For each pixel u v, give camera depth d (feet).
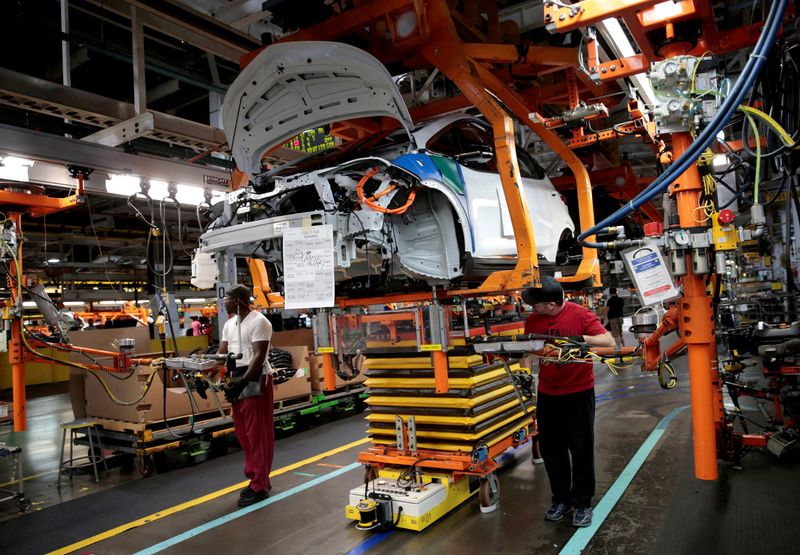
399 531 12.49
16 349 18.29
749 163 12.21
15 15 18.37
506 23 19.62
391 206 13.75
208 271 16.71
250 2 16.81
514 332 15.03
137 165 19.30
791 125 10.57
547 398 12.40
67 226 39.96
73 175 18.25
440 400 13.34
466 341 12.48
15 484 19.02
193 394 20.20
